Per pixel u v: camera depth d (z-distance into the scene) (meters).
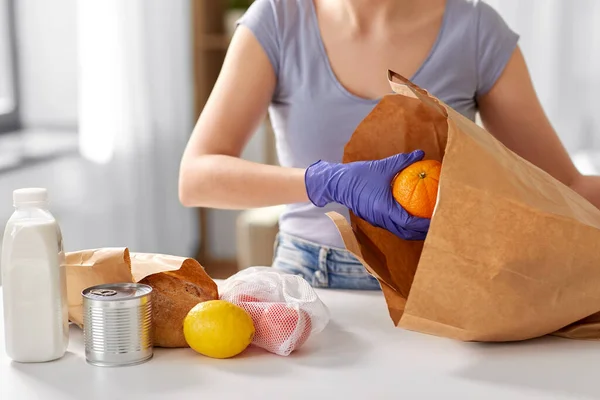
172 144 3.70
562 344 1.08
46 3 3.00
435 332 1.03
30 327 1.00
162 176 3.66
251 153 4.18
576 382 0.94
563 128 3.36
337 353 1.04
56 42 3.04
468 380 0.95
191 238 4.06
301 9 1.53
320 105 1.52
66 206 3.09
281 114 1.58
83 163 3.16
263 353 1.04
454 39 1.52
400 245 1.16
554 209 0.97
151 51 3.51
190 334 1.02
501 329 1.02
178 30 3.73
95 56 3.17
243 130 1.52
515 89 1.54
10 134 2.87
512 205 0.96
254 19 1.53
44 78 3.02
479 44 1.53
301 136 1.55
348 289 1.47
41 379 0.96
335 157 1.53
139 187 3.45
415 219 1.07
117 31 3.26
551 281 1.00
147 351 1.02
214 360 1.02
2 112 2.84
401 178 1.08
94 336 1.00
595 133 3.33
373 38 1.52
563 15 3.30
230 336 1.00
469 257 0.97
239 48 1.53
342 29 1.52
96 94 3.19
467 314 1.00
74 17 3.10
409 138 1.19
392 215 1.08
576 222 0.97
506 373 0.97
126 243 3.37
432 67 1.52
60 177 3.05
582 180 1.50
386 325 1.17
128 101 3.34
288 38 1.53
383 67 1.52
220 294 1.13
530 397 0.90
